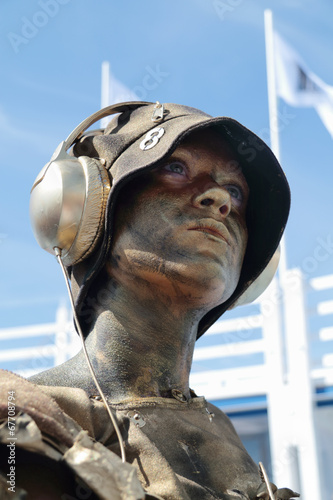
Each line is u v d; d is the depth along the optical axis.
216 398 7.42
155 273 2.03
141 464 1.75
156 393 2.04
